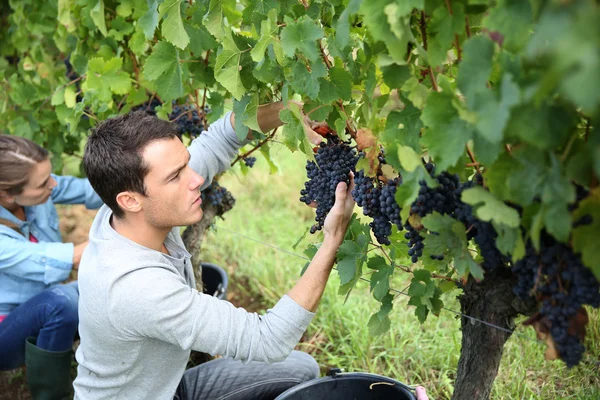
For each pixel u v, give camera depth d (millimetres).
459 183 1597
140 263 1958
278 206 5023
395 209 1632
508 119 1116
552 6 979
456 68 1809
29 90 3750
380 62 1487
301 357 2729
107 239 2051
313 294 1963
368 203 1785
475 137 1270
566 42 885
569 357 1404
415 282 1741
